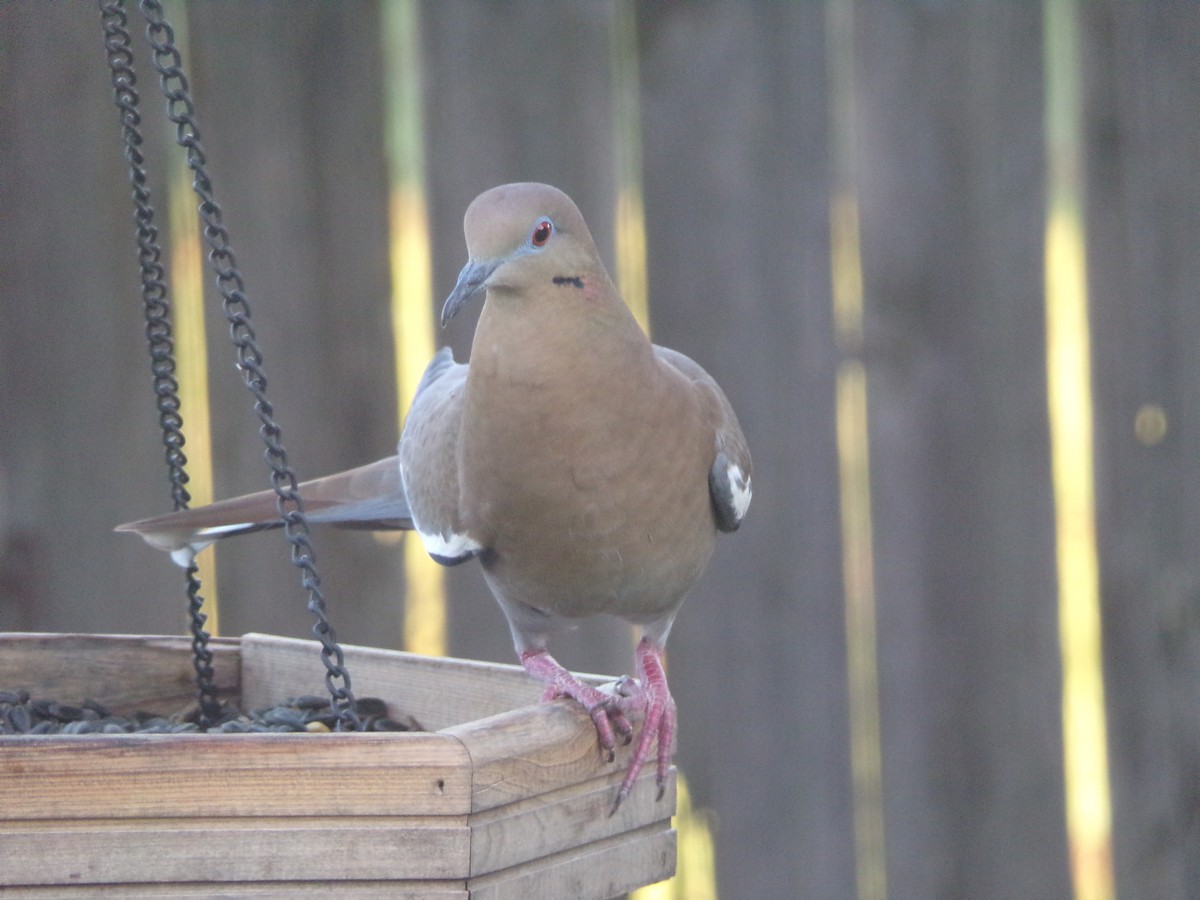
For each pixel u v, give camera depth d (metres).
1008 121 11.40
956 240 11.42
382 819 6.46
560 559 8.12
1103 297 11.67
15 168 10.67
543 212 7.71
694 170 11.27
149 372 11.00
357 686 8.65
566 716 7.07
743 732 11.54
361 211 11.15
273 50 11.00
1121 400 11.70
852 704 11.70
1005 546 11.60
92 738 6.36
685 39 11.23
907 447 11.51
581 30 11.17
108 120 10.82
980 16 11.35
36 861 6.33
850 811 11.65
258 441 11.12
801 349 11.36
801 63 11.29
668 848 7.62
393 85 11.23
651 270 11.30
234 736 6.42
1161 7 11.54
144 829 6.37
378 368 11.20
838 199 11.41
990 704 11.70
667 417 7.97
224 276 7.40
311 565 7.40
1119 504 11.77
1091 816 12.16
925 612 11.63
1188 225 11.63
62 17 10.70
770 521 11.44
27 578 10.79
